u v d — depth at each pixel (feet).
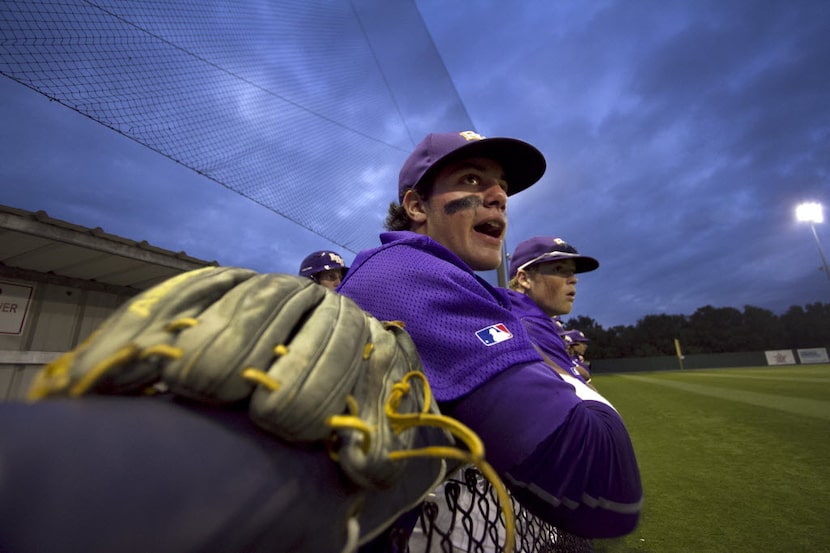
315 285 1.63
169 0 5.46
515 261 8.79
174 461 0.82
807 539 7.77
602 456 2.17
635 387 49.32
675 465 13.48
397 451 1.29
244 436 1.03
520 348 2.20
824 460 12.84
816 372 56.85
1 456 0.63
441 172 3.51
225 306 1.20
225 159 6.21
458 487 2.48
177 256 13.17
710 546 7.73
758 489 10.69
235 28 6.93
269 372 1.10
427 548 2.23
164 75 5.23
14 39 3.63
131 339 1.01
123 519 0.70
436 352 2.19
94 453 0.72
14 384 11.51
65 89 4.04
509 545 1.18
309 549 1.08
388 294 2.42
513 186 4.04
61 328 12.51
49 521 0.63
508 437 1.99
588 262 8.53
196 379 0.99
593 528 2.19
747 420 20.86
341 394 1.21
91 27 4.28
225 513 0.86
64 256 11.64
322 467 1.16
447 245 3.44
